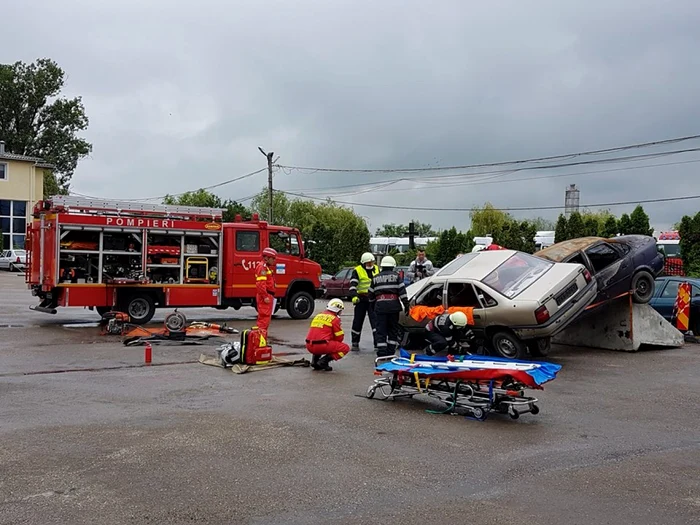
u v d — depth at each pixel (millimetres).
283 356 12461
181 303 17266
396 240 52969
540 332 11367
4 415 7727
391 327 11961
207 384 9711
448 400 8078
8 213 53531
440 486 5473
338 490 5344
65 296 15930
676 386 10031
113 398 8711
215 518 4742
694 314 15781
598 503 5113
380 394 9086
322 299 32406
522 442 6844
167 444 6598
